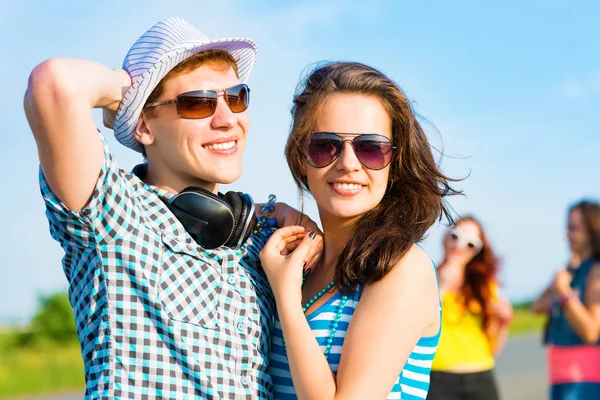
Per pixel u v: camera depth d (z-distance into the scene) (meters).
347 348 2.35
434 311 2.50
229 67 2.59
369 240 2.44
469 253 5.70
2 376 12.09
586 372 5.64
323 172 2.56
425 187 2.63
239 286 2.47
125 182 2.29
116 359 2.23
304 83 2.74
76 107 2.04
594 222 5.74
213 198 2.42
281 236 2.53
